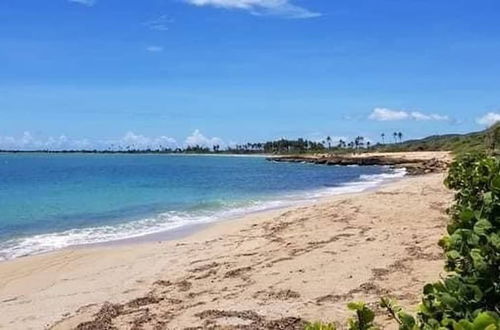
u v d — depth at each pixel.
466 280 2.63
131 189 38.56
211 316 7.45
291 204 25.50
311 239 12.29
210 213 22.55
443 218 14.27
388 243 11.11
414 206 17.08
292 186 41.12
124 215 22.55
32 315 8.30
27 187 41.38
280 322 7.04
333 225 14.17
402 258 9.72
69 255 13.34
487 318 1.67
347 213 16.23
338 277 8.80
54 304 8.84
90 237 16.81
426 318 2.51
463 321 1.70
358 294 7.88
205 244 13.34
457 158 5.85
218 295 8.44
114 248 14.33
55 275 11.19
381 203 18.22
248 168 87.19
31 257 13.38
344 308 7.36
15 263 12.62
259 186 41.50
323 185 41.88
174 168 88.19
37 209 25.30
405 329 2.37
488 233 2.83
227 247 12.49
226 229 16.41
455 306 2.47
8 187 41.28
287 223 15.34
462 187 5.32
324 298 7.83
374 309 7.02
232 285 8.92
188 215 22.02
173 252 12.59
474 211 3.16
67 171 75.44
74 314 8.12
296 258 10.39
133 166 99.81
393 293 7.77
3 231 18.39
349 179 50.19
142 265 11.38
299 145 191.38
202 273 9.95
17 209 25.39
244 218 19.66
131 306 8.23
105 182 47.88
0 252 14.42
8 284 10.59
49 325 7.74
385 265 9.31
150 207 25.56
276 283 8.77
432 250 10.16
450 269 3.18
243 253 11.44
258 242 12.71
